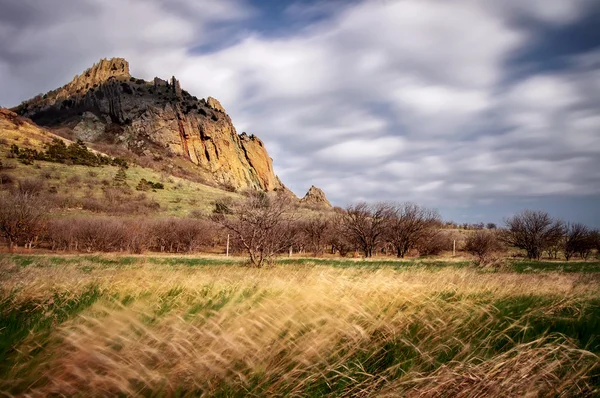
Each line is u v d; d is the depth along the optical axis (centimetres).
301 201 12694
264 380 283
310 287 503
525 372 277
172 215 7281
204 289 669
